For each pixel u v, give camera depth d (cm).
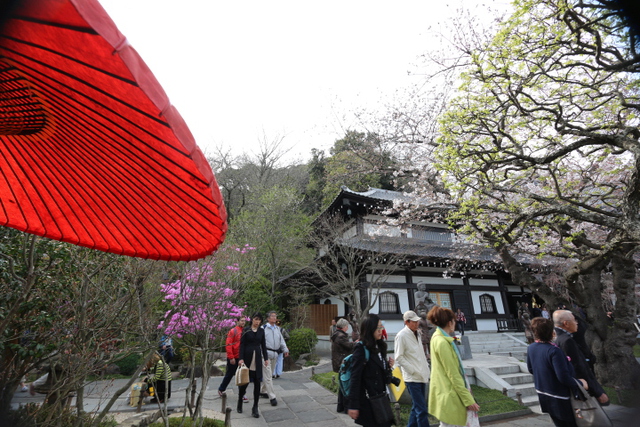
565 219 778
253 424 559
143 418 537
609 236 788
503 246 823
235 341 657
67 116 111
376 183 2611
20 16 69
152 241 160
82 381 349
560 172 811
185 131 88
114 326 399
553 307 822
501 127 731
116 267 421
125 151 113
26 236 333
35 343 399
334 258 1433
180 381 937
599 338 805
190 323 446
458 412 343
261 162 2683
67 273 414
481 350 1401
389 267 1493
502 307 1869
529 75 645
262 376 648
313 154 2994
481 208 802
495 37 646
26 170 147
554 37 615
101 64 76
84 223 161
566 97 697
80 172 140
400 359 442
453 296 1769
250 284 1310
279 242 1755
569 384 321
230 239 1313
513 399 693
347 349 665
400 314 1605
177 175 109
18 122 121
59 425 344
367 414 325
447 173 779
